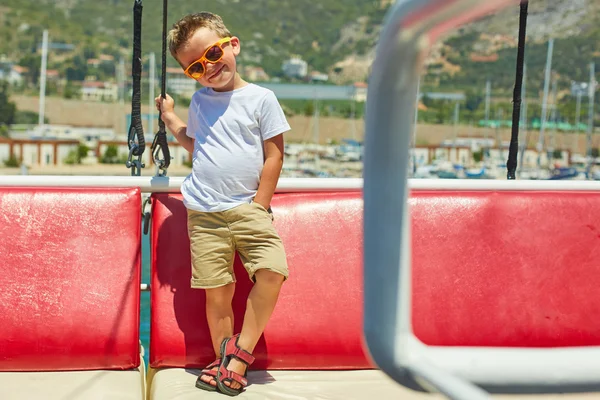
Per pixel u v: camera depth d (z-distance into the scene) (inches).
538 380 25.5
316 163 2748.5
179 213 95.1
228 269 87.1
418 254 95.6
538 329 94.4
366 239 25.7
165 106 96.7
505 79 3024.1
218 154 87.6
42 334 86.7
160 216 94.8
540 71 2898.6
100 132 2945.4
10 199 91.7
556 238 97.7
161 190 96.4
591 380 25.6
